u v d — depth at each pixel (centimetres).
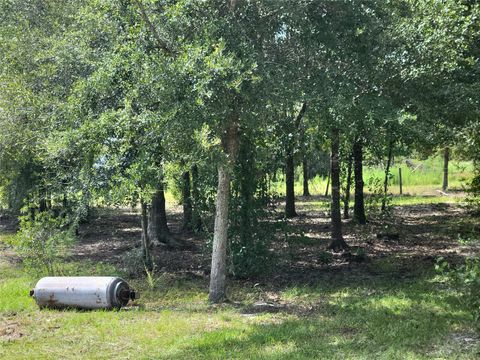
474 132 821
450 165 3075
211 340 665
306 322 738
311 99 807
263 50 850
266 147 1023
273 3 802
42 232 1091
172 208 2464
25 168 1469
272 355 601
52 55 1047
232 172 902
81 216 1130
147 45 800
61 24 1220
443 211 1964
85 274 1123
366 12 838
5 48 1188
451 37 772
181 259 1286
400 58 816
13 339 700
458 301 796
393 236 1448
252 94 774
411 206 2169
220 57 671
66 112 864
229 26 791
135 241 1608
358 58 861
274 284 1016
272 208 1095
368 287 948
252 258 1053
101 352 640
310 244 1376
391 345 625
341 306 820
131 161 789
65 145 780
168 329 727
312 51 852
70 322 776
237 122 830
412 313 756
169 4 809
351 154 1627
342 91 820
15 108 1107
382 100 818
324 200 2573
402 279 999
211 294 901
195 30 808
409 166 3016
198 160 692
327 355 596
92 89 823
